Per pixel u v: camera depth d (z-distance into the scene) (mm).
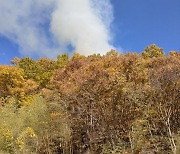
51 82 34688
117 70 29922
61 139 28250
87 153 28031
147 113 28266
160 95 29094
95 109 28953
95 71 29859
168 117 27203
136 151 25375
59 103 29938
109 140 28094
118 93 28594
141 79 29562
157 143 26031
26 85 37000
